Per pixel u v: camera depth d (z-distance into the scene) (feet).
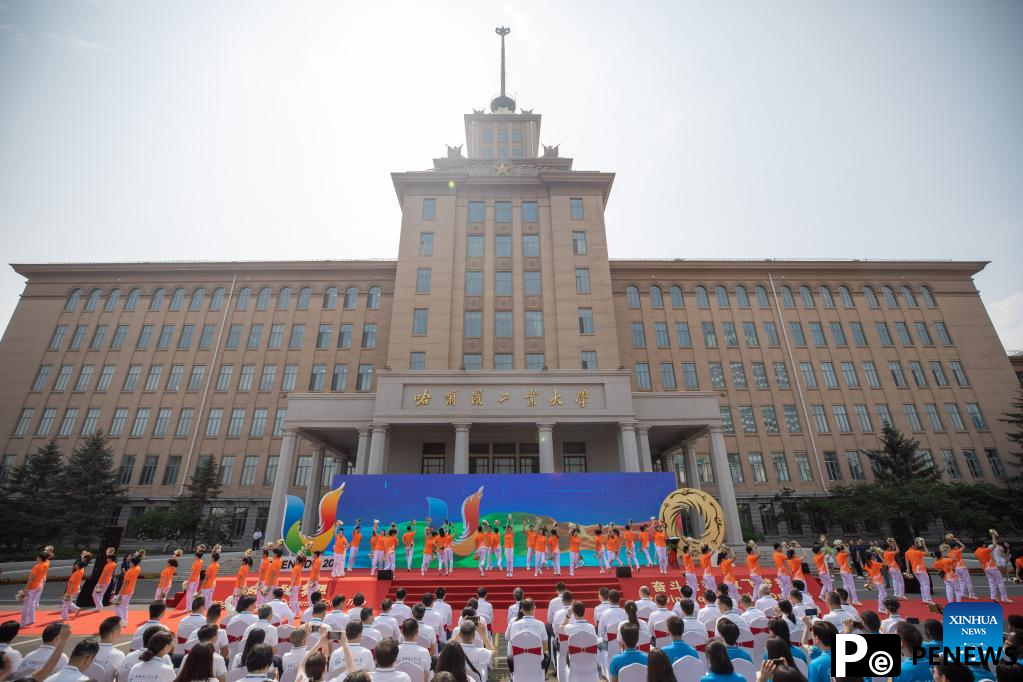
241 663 20.65
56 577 73.15
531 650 21.80
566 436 92.32
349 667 16.92
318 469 92.02
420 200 115.34
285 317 135.74
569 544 61.77
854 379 132.67
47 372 130.52
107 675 18.10
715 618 25.43
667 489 70.13
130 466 120.26
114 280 140.46
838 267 142.51
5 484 109.40
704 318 137.90
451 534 62.85
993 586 48.32
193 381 129.39
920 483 101.55
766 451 124.26
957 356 135.74
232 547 112.57
